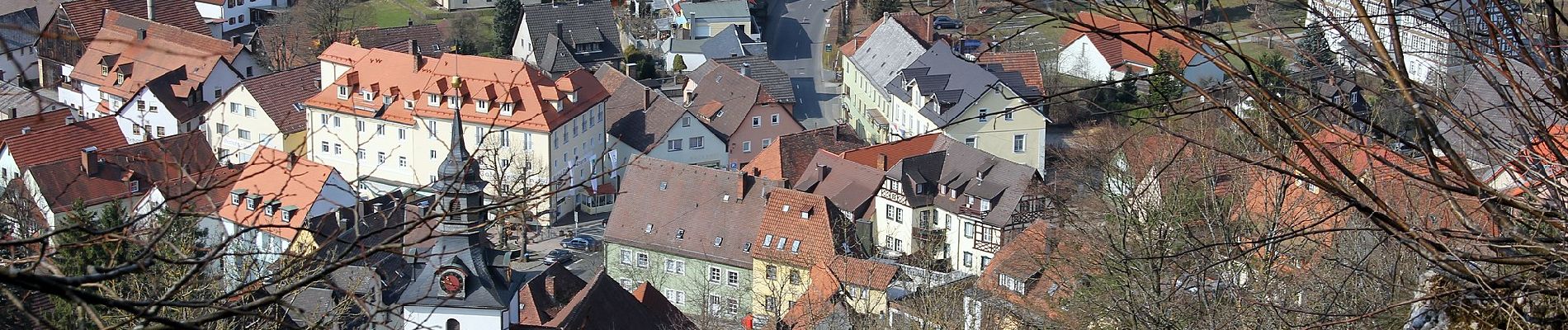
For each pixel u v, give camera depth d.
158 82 72.94
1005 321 30.80
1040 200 49.38
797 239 50.44
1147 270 20.66
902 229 54.56
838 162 57.47
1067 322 25.45
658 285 53.81
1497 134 10.09
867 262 40.06
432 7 102.12
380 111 66.00
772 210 51.62
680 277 53.34
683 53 90.56
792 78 88.75
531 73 64.56
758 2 98.56
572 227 62.22
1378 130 9.31
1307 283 17.23
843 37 92.31
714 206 53.09
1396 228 8.61
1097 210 30.41
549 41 89.38
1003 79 64.75
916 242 54.19
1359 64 9.13
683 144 69.31
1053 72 71.31
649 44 97.38
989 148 64.88
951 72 67.19
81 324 8.88
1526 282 8.84
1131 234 23.55
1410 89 8.21
